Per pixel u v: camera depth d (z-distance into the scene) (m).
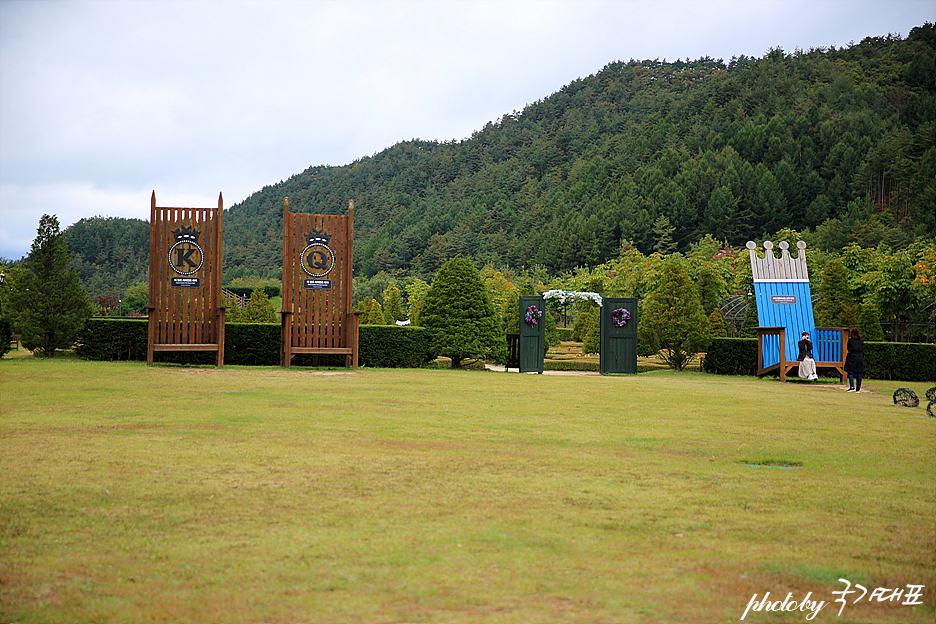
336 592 3.87
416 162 185.00
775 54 157.62
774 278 22.61
